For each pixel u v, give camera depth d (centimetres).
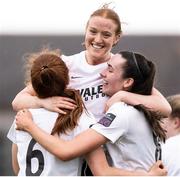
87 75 1023
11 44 2452
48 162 861
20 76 2458
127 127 881
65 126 859
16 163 960
